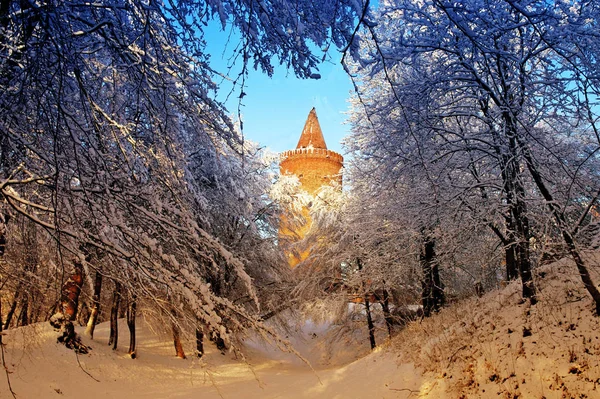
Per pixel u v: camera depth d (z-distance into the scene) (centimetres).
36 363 1141
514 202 984
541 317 933
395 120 966
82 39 501
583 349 777
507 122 954
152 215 534
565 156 991
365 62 387
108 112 596
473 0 580
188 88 516
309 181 4688
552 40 770
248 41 372
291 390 1312
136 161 578
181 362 1692
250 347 2412
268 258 2161
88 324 1645
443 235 1173
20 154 516
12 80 478
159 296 553
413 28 818
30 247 621
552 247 897
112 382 1309
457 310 1422
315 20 361
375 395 1072
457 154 1105
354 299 2356
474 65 936
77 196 492
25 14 435
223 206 1748
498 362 885
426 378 1020
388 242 1711
